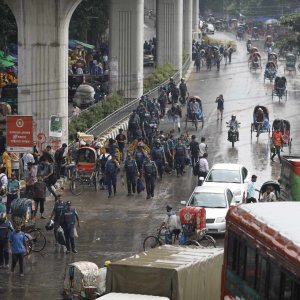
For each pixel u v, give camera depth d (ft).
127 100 366.84
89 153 237.45
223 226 190.80
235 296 108.78
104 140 279.28
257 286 101.65
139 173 241.14
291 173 196.44
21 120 209.05
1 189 199.11
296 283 90.38
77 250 179.52
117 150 253.03
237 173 225.56
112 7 367.04
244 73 477.77
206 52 509.76
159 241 176.04
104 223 202.39
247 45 593.42
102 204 221.87
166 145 258.98
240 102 384.88
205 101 387.75
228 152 288.10
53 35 260.21
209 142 304.09
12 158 230.89
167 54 461.37
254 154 285.43
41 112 261.85
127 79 368.07
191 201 197.88
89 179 236.84
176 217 175.83
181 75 458.50
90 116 298.35
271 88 424.05
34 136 260.21
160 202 224.94
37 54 259.39
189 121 327.67
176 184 246.06
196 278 124.98
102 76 384.88
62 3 259.60
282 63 527.81
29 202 183.42
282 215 104.17
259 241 101.35
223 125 335.06
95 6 455.22
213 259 129.70
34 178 209.36
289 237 94.79
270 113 356.18
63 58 263.08
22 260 161.58
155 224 201.46
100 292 138.10
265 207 109.09
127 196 231.09
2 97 321.52
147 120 296.92
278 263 95.40
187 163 259.80
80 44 435.94
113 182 230.68
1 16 343.26
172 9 458.50
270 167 266.77
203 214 173.47
